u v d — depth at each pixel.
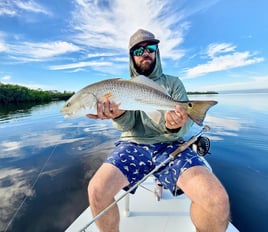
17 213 2.82
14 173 4.25
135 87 2.08
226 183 3.24
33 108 20.97
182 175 1.83
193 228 1.98
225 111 10.55
